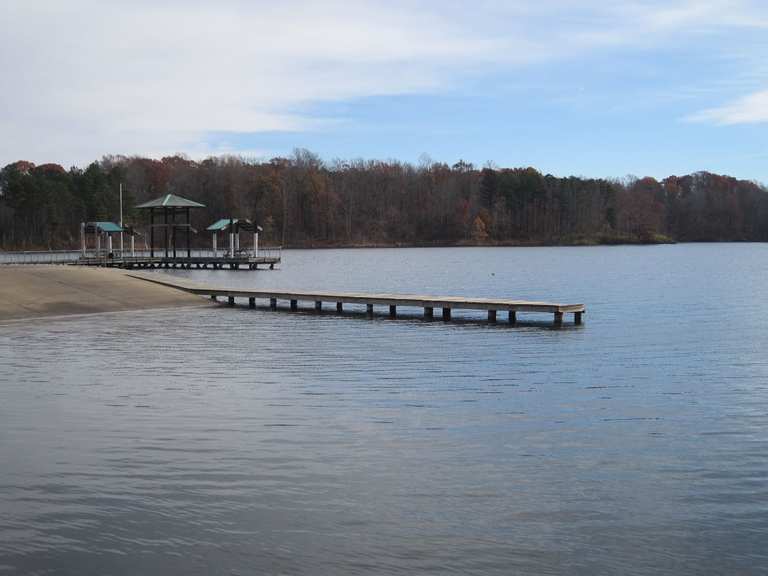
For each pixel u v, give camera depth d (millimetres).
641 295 41156
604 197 158375
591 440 12031
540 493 9609
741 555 7898
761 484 10008
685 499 9445
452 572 7465
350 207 151875
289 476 10188
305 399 14891
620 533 8414
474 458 11031
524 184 153750
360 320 29172
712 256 101188
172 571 7441
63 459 10906
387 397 15102
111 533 8312
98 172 120125
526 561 7711
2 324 27562
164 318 30000
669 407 14367
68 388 15984
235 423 12953
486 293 43531
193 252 96750
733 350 21438
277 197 143625
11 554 7781
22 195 110812
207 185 141250
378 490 9672
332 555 7805
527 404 14539
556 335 24578
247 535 8273
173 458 10961
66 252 86062
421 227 152875
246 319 29609
